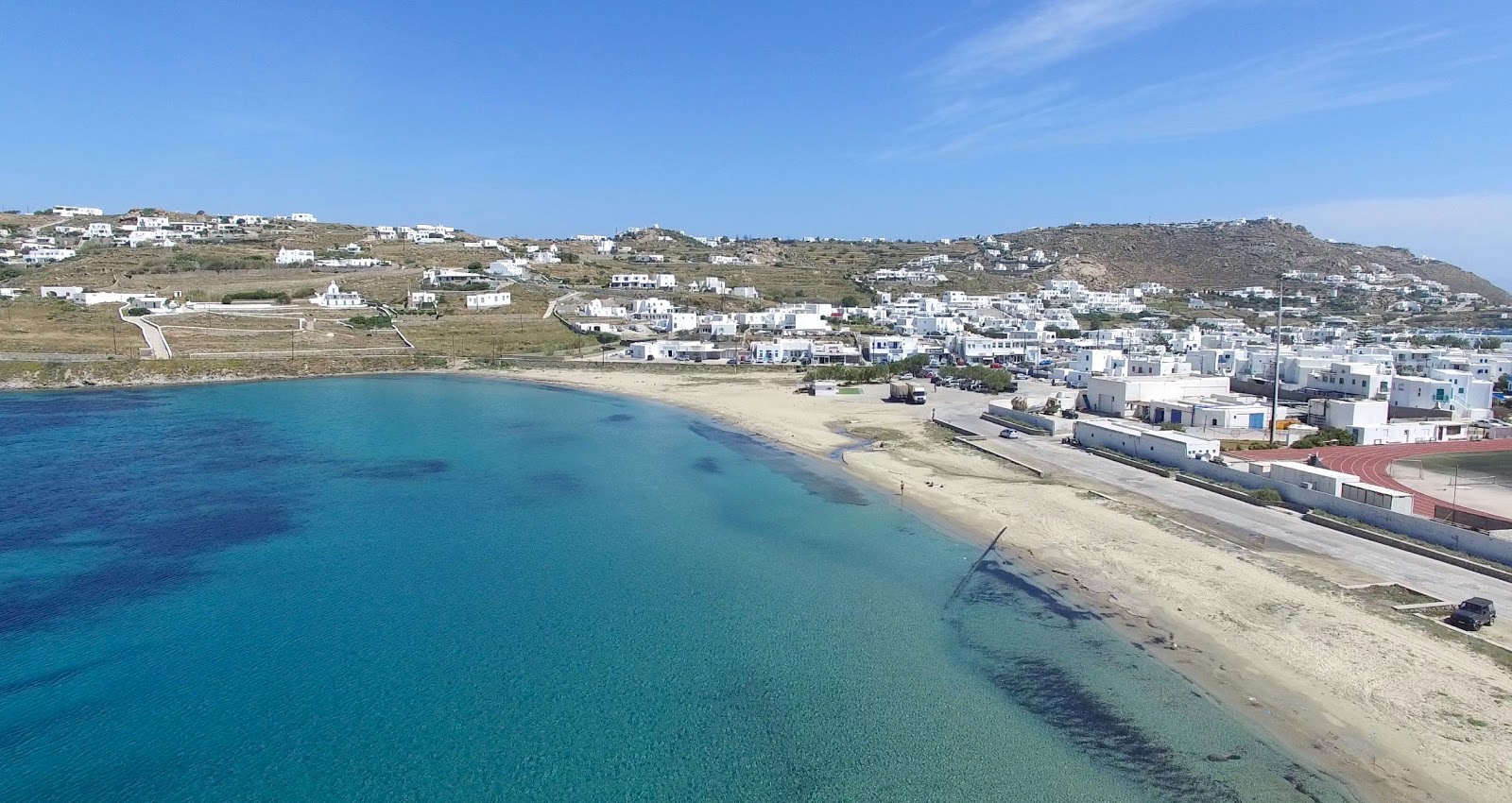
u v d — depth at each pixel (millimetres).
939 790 30250
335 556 54062
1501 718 33062
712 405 118688
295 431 97250
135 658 39594
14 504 63938
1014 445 86875
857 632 43281
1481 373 120062
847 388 134875
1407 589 45312
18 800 29328
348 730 33938
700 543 57375
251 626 43344
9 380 127000
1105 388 106875
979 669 39188
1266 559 50719
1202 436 88750
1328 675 36750
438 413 112062
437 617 44875
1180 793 29781
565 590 48812
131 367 137000
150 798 29672
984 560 53344
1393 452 81000
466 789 30391
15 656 39688
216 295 192000
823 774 31328
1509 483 68000
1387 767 30438
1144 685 37094
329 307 192000
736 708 35969
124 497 66625
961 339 163750
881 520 62500
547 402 123500
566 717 35156
